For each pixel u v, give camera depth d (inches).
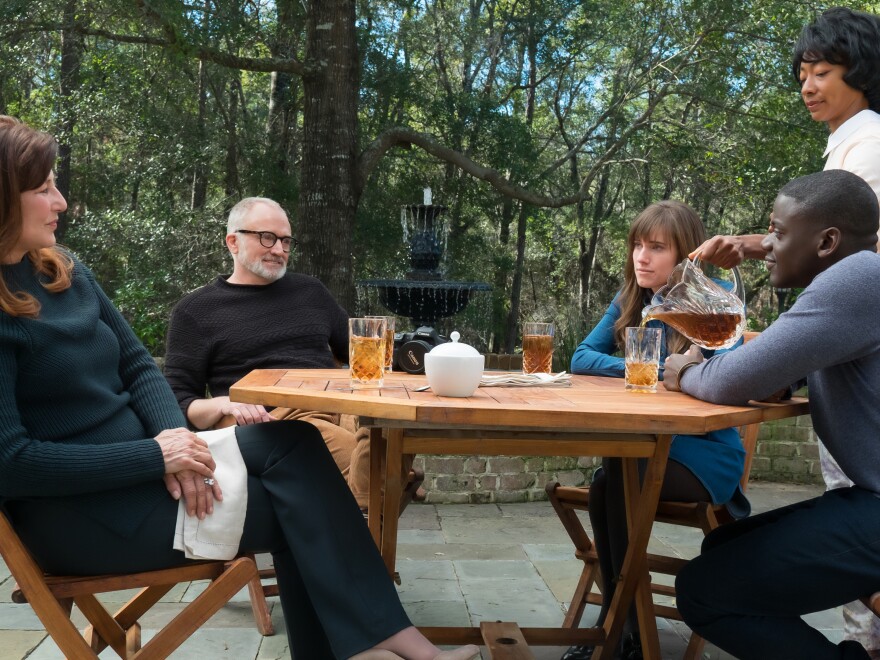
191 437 71.9
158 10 337.1
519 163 577.0
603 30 601.9
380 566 71.9
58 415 70.7
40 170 68.7
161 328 423.8
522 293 872.3
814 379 74.9
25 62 474.6
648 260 103.7
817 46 101.7
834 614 125.9
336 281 384.5
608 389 84.4
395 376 94.3
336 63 382.9
